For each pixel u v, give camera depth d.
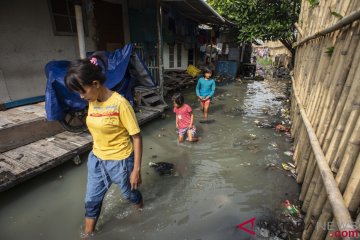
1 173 3.22
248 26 11.35
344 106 2.21
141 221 2.89
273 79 15.15
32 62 6.00
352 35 2.36
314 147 2.67
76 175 3.82
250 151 4.70
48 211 3.08
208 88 6.57
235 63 14.99
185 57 14.49
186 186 3.58
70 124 4.85
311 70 4.24
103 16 7.40
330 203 1.95
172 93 9.96
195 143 5.05
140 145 2.32
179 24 10.22
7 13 5.36
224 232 2.74
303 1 7.39
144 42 8.21
